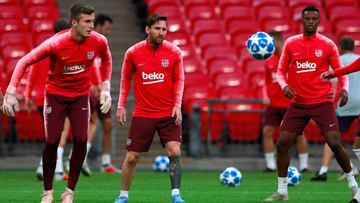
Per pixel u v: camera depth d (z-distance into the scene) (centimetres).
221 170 4778
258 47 3141
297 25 6169
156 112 2753
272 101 4406
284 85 2881
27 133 4953
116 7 6488
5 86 5209
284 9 6425
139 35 6166
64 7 6462
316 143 5028
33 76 3791
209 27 6206
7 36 5812
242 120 5000
